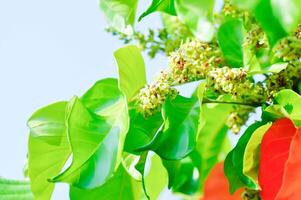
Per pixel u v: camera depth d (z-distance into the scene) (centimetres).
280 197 86
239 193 107
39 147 97
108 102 97
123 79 96
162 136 88
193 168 118
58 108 98
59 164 97
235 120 103
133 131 93
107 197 99
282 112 88
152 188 107
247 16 91
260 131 88
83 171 86
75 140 88
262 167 88
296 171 86
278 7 71
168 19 107
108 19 95
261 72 90
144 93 91
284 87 91
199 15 88
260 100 92
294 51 85
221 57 98
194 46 91
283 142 88
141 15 90
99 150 88
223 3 94
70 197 98
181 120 89
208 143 119
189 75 91
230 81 90
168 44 107
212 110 116
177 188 117
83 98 97
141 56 97
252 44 90
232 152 94
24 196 102
